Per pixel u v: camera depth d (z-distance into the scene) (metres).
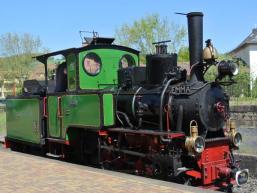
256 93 21.72
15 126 14.60
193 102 8.76
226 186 8.73
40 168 9.11
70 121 11.25
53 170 8.86
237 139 9.19
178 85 9.13
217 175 8.78
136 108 9.76
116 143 10.31
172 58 9.55
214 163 8.80
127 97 10.05
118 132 10.13
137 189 7.03
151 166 9.27
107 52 11.54
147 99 9.51
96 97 10.25
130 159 10.05
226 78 9.68
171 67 9.48
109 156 10.49
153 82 9.56
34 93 13.41
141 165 9.64
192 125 8.84
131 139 9.95
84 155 11.45
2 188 7.32
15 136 14.59
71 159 12.20
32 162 9.91
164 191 6.86
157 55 9.52
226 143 9.16
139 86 9.99
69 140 11.42
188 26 9.30
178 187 7.23
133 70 10.20
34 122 13.03
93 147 11.00
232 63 8.90
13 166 9.39
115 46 11.66
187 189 7.06
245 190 9.47
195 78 9.11
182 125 9.01
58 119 11.84
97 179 7.90
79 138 11.58
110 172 8.88
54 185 7.46
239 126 19.14
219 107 8.97
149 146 9.41
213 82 9.06
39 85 13.26
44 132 12.70
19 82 61.16
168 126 9.09
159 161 8.98
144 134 9.29
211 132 9.16
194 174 8.58
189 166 8.86
